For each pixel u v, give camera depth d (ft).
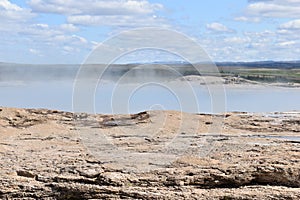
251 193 42.70
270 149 52.80
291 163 46.75
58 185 43.39
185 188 43.42
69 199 43.06
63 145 56.08
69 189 43.09
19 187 43.50
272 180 44.96
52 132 62.08
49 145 56.03
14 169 46.65
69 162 48.70
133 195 42.22
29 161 49.26
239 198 42.06
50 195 43.06
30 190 43.21
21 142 57.62
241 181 44.52
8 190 43.14
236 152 51.57
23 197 42.86
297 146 54.34
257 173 45.01
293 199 42.19
